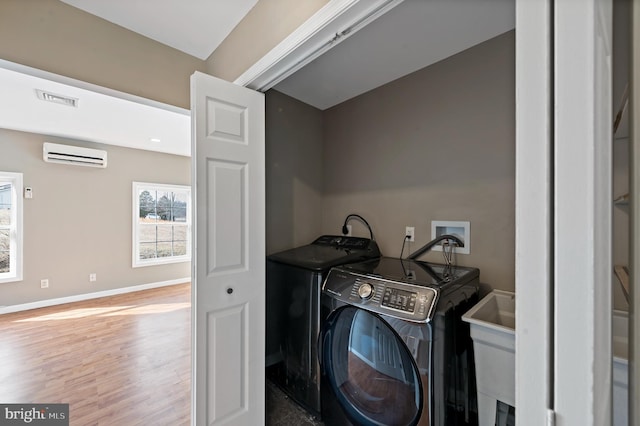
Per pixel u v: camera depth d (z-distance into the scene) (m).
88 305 3.97
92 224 4.34
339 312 1.40
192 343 1.34
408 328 1.11
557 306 0.42
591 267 0.39
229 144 1.44
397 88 1.97
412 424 1.12
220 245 1.40
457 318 1.22
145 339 2.85
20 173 3.75
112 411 1.78
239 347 1.47
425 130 1.82
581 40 0.40
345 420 1.40
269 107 2.11
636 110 0.39
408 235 1.91
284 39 1.23
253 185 1.54
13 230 3.74
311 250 2.01
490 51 1.54
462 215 1.65
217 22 1.56
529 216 0.45
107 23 1.52
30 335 2.95
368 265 1.62
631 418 0.40
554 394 0.43
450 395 1.15
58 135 3.92
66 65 1.40
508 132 1.48
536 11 0.44
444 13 1.34
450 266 1.59
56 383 2.08
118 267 4.58
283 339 1.75
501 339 1.06
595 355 0.40
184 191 5.39
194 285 1.33
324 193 2.49
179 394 1.96
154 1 1.41
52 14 1.36
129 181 4.69
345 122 2.32
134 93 1.62
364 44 1.58
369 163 2.15
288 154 2.24
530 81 0.45
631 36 0.40
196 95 1.32
